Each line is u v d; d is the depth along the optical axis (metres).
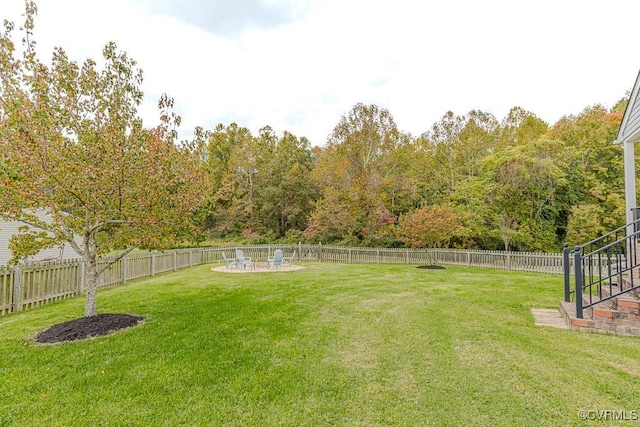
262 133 36.00
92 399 3.31
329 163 24.22
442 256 16.50
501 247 19.47
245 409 3.14
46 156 4.66
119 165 5.10
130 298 8.10
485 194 19.39
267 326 5.71
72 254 15.62
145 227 5.65
